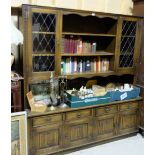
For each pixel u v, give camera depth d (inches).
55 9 91.2
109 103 109.7
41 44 93.4
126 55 117.3
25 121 90.5
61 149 101.2
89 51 112.0
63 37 101.8
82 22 113.3
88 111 104.8
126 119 119.1
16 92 90.5
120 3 125.2
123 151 109.0
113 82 129.7
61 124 98.8
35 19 89.4
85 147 111.6
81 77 108.2
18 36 86.7
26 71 91.3
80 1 113.1
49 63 96.9
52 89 101.6
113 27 112.6
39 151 96.2
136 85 124.6
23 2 99.7
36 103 96.3
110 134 114.8
